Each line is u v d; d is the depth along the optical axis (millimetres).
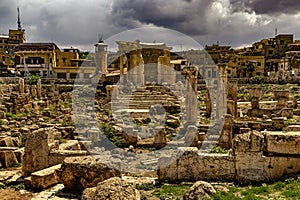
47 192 17484
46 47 106750
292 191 15219
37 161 20406
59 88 81312
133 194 12492
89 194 13117
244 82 95938
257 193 15719
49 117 47000
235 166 18188
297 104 54656
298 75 93000
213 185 16875
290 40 131500
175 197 15867
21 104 51469
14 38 151500
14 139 29484
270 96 68688
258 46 138250
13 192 17844
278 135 18234
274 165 18031
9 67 102875
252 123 34344
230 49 122188
